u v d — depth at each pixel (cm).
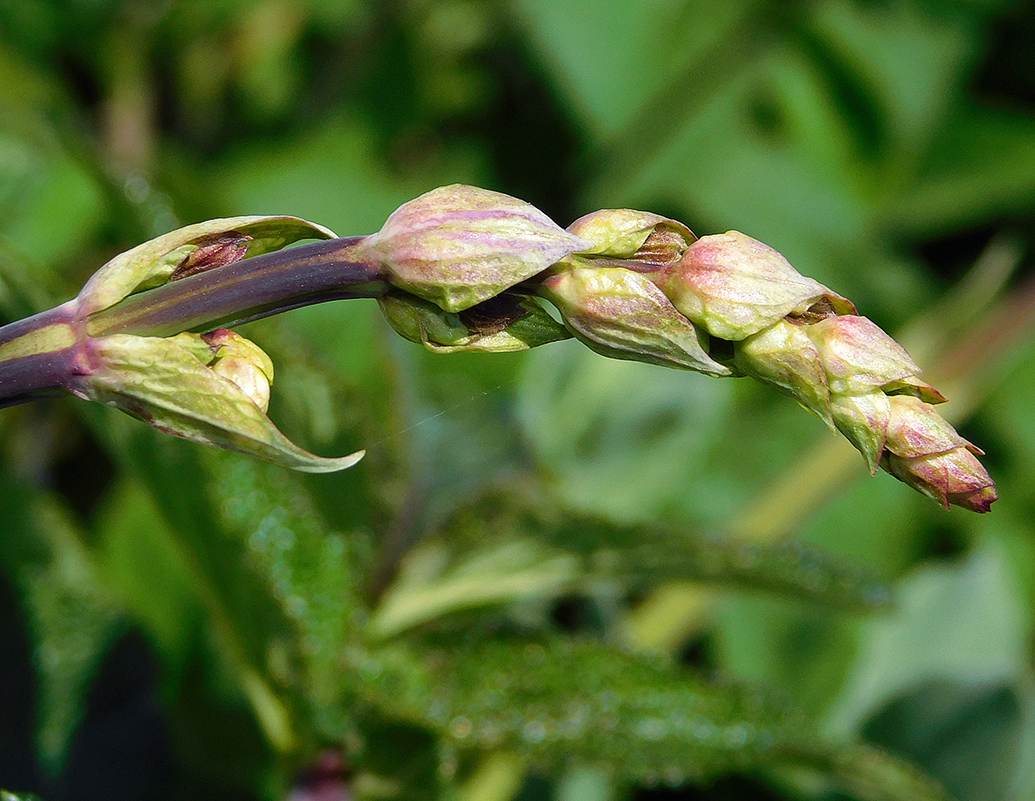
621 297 27
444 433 36
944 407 45
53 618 38
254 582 32
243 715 37
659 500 45
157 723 38
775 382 27
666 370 40
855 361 26
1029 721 41
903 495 57
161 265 27
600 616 42
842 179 69
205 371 26
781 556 32
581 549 32
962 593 47
